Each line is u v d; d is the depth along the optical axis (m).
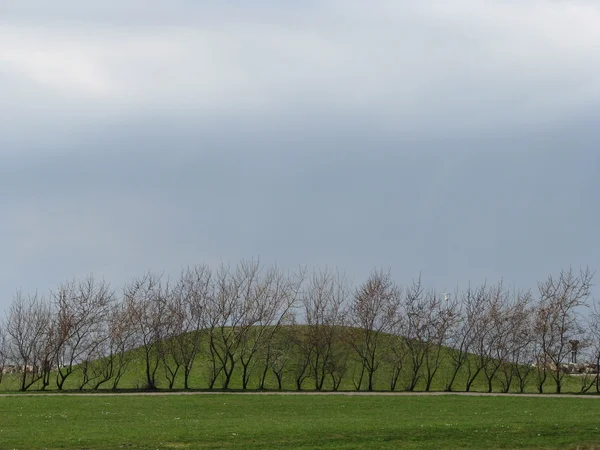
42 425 34.97
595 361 61.66
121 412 41.06
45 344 60.75
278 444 30.70
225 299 64.44
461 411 42.88
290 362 63.91
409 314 64.00
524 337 62.69
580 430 35.50
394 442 31.78
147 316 62.53
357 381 65.31
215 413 41.28
